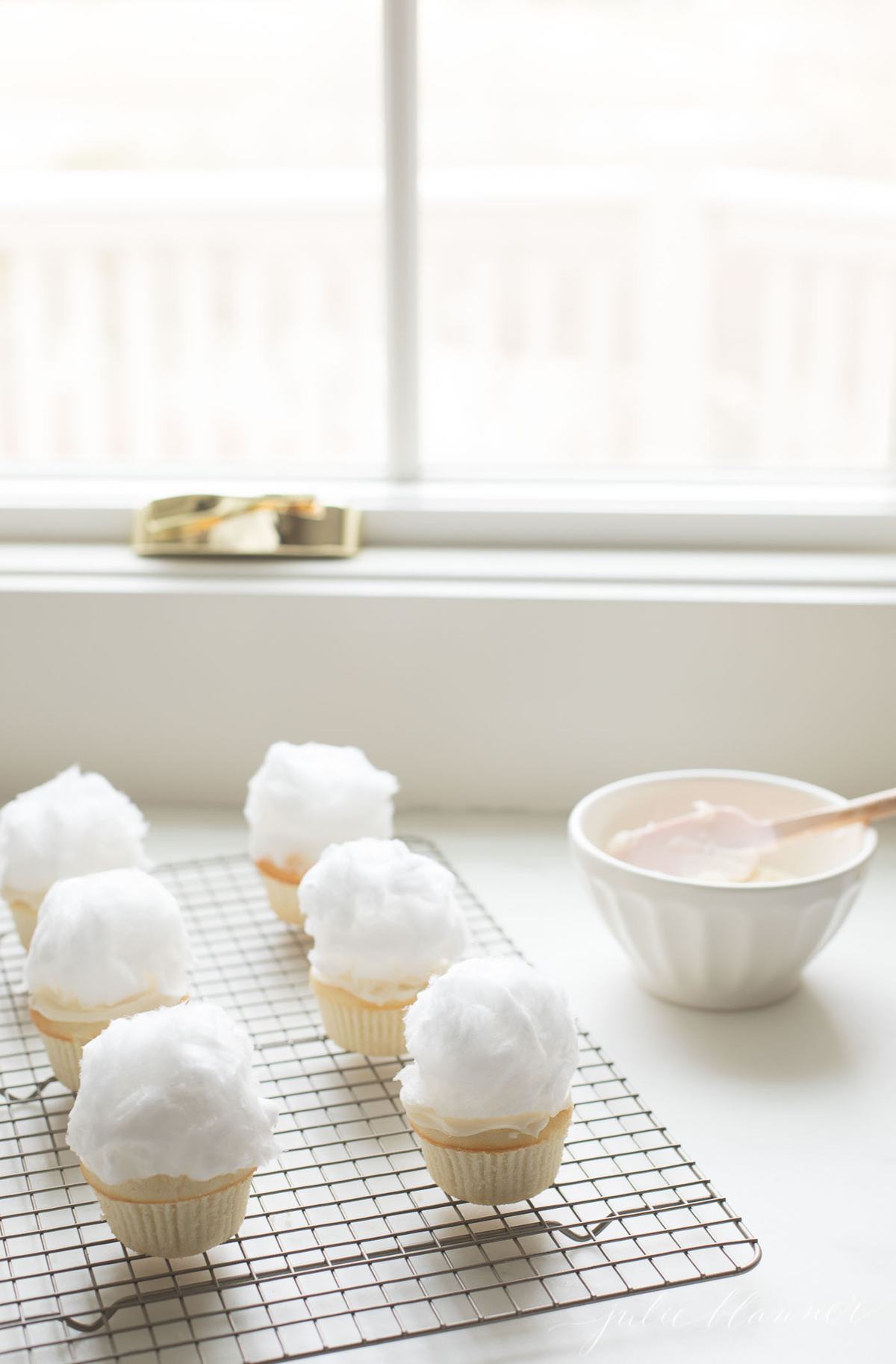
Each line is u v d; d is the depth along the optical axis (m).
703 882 1.04
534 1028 0.92
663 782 1.16
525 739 1.30
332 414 2.86
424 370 3.04
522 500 1.37
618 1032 1.06
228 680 1.30
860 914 1.18
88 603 1.29
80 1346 0.88
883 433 2.76
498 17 2.99
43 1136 0.99
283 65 2.97
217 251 2.67
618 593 1.28
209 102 2.97
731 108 2.79
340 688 1.30
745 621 1.27
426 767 1.31
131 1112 0.89
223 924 1.16
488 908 1.18
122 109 2.92
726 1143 0.98
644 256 2.86
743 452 2.97
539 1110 0.92
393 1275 0.91
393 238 1.34
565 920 1.17
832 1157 0.97
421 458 1.42
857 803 1.09
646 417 2.99
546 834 1.28
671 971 1.07
